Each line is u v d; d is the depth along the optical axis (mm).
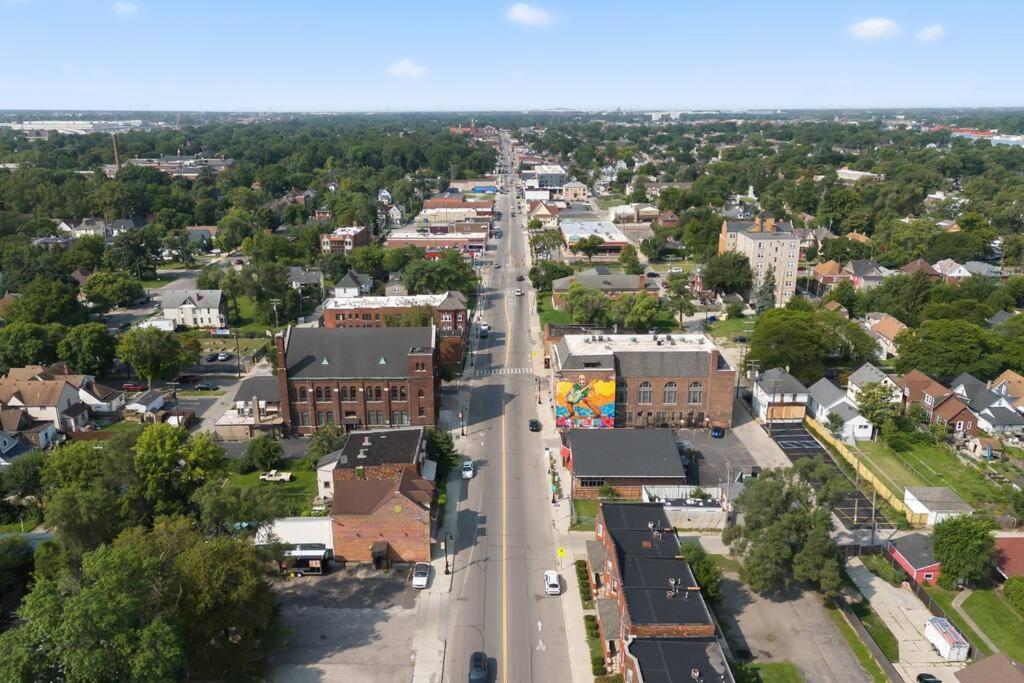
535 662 71500
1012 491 102250
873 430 124438
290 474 110500
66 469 95500
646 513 88000
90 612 56438
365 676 69562
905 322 178375
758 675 69625
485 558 88938
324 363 122500
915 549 87312
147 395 138500
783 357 142125
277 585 83938
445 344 154875
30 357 149375
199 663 65812
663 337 135750
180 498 93938
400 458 100375
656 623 66188
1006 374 138750
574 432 108875
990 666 63719
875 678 70062
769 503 80250
